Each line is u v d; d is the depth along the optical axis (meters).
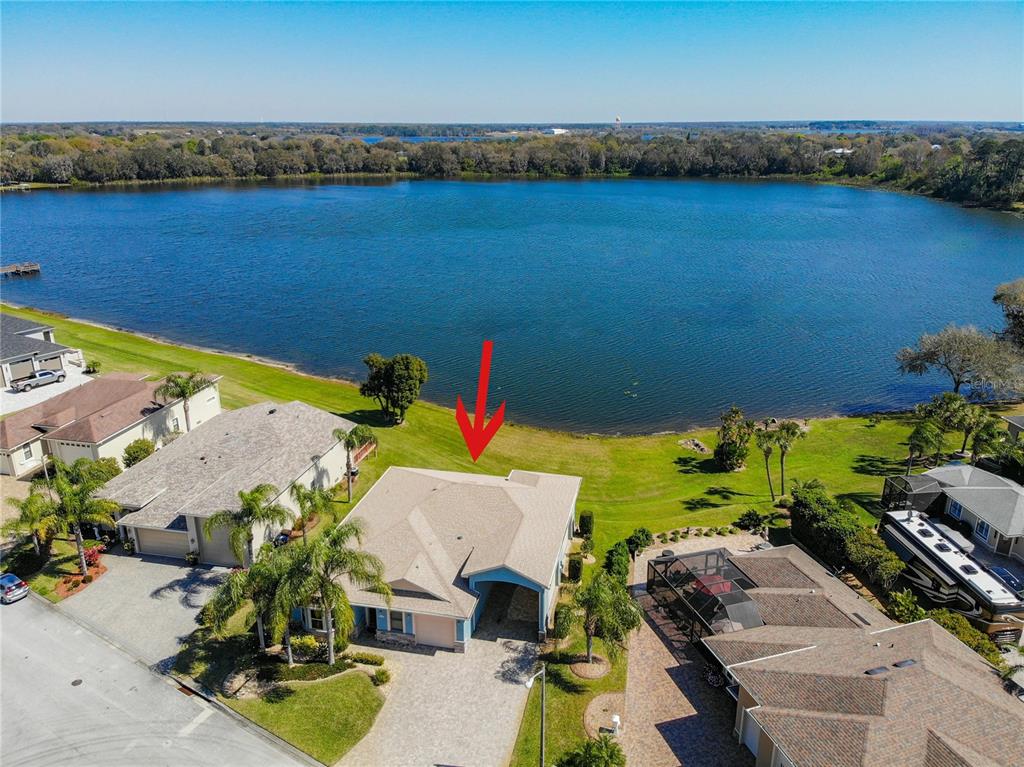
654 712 33.88
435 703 34.19
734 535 50.41
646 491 58.44
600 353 94.00
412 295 120.31
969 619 39.84
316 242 162.75
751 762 31.08
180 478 47.97
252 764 30.16
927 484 49.09
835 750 27.05
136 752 30.52
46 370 74.12
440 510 44.41
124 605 40.31
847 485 58.28
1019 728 27.52
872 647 32.84
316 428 54.94
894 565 41.69
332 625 37.16
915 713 27.95
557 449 66.56
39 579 42.34
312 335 99.88
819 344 98.06
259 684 34.59
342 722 32.62
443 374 85.88
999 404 75.12
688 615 39.06
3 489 52.19
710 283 129.25
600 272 137.00
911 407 77.75
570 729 32.72
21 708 32.75
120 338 93.94
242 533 39.22
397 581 38.16
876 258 149.88
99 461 52.00
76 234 169.00
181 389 58.56
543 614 38.19
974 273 137.25
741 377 86.44
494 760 31.03
